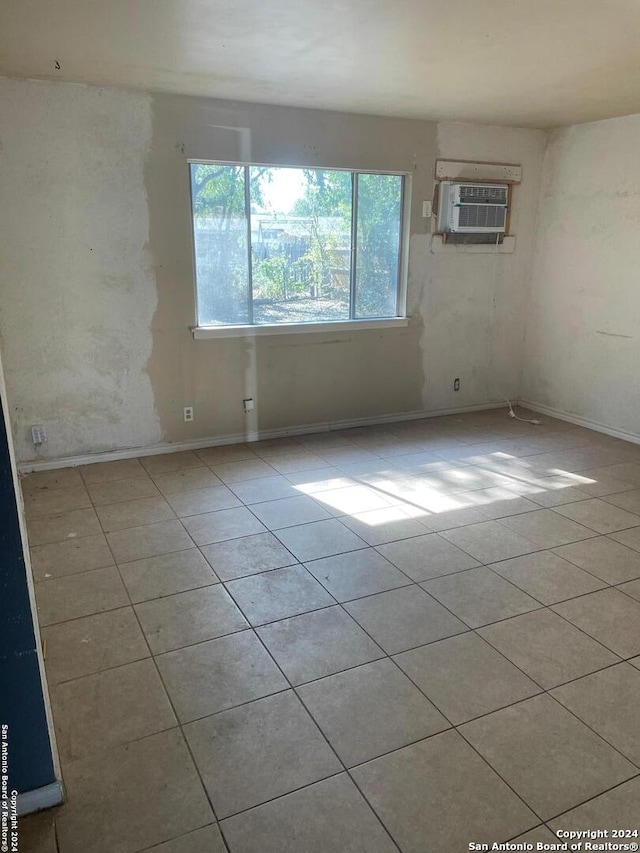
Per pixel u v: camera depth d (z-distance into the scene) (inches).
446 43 117.3
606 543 126.6
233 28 109.0
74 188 153.0
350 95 158.6
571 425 212.5
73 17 103.5
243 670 88.0
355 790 68.7
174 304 170.9
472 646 93.6
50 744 65.6
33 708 63.6
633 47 119.4
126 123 154.5
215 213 171.2
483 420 218.2
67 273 157.0
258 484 157.3
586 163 197.9
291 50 121.5
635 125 181.3
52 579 111.5
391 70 135.8
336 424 203.9
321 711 80.3
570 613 102.3
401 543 125.9
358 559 119.3
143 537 127.9
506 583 111.1
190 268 170.2
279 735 76.3
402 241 199.0
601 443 193.2
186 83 147.2
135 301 166.1
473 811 66.2
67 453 168.1
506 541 127.2
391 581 111.6
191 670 88.0
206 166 167.0
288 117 171.8
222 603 104.3
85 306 160.7
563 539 128.3
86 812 66.2
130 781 69.9
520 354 232.4
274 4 97.7
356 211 189.8
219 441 187.3
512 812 66.1
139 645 93.4
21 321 154.9
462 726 77.9
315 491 153.1
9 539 59.1
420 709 80.7
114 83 147.4
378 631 97.0
